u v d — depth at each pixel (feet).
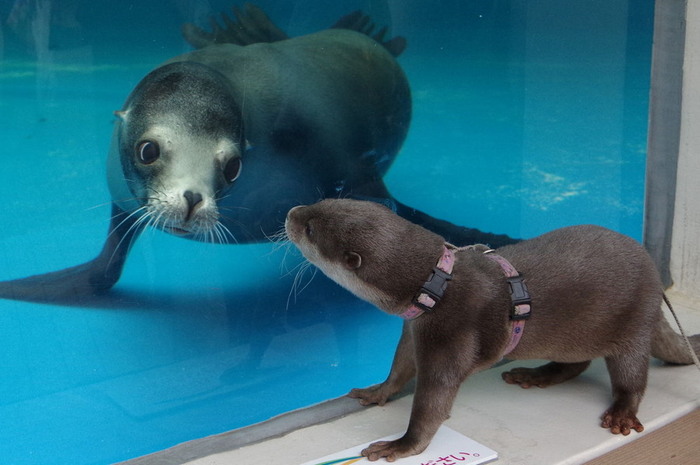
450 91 4.58
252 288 4.18
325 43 4.15
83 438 3.92
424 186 4.66
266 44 3.99
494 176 4.83
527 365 4.42
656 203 5.17
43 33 3.54
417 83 4.48
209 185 3.95
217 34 3.87
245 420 4.23
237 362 4.21
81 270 3.80
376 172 4.49
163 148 3.83
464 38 4.54
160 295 3.97
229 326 4.16
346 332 4.49
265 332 4.26
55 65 3.59
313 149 4.20
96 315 3.87
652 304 3.84
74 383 3.88
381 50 4.31
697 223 5.01
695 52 4.83
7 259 3.67
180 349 4.06
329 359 4.45
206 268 4.05
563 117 4.91
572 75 4.87
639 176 5.22
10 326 3.74
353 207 3.61
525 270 3.70
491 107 4.71
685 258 5.11
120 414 3.98
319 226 3.58
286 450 3.78
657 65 4.99
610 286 3.74
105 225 3.80
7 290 3.70
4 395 3.77
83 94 3.66
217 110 3.91
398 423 3.95
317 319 4.39
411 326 3.63
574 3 4.77
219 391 4.17
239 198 4.06
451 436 3.81
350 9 4.17
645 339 3.84
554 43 4.77
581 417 3.95
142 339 3.97
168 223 3.91
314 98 4.15
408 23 4.37
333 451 3.75
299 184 4.21
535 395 4.15
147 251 3.92
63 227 3.74
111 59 3.67
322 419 4.00
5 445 3.80
